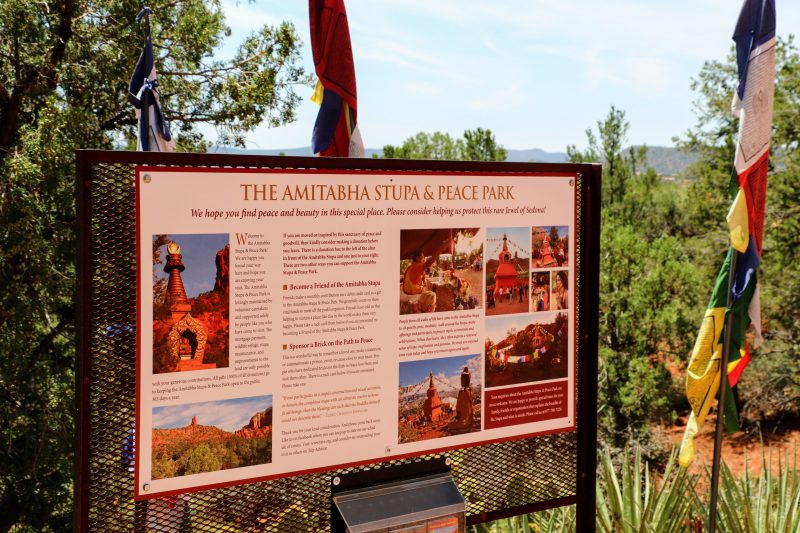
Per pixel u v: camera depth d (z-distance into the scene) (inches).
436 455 127.0
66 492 471.8
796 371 750.5
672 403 711.7
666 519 161.8
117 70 487.5
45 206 443.8
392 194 119.1
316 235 113.4
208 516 110.7
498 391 131.1
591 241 139.4
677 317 673.0
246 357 109.8
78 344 101.5
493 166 128.2
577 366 140.3
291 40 565.0
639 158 1185.4
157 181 104.0
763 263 710.5
